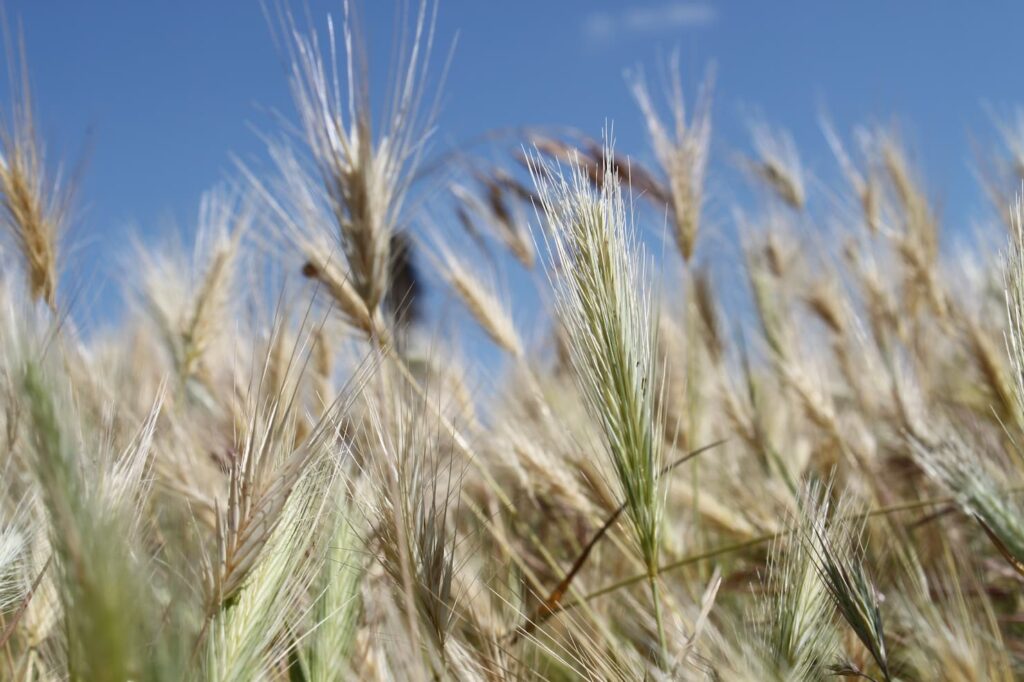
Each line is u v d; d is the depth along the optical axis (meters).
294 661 0.53
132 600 0.44
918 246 0.77
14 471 0.52
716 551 0.62
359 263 0.59
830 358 0.81
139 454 0.49
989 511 0.55
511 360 0.71
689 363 0.74
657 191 0.72
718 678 0.51
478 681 0.53
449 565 0.53
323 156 0.59
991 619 0.59
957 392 0.77
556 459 0.66
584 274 0.53
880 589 0.60
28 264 0.59
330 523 0.54
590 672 0.55
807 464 0.75
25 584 0.53
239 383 0.62
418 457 0.53
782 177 0.86
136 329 0.78
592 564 0.68
